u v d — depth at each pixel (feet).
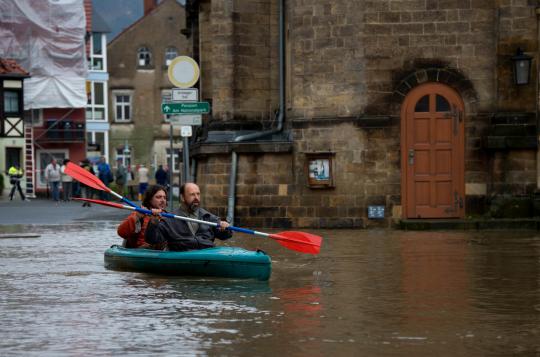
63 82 233.96
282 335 32.12
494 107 83.76
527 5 82.48
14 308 37.70
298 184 85.97
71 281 46.11
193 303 39.01
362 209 84.74
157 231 49.88
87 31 273.33
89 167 174.19
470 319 35.42
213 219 51.06
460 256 58.08
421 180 84.33
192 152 96.58
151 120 311.47
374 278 47.62
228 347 30.12
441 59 83.97
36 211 125.08
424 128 84.28
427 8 83.76
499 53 82.89
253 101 93.71
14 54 228.02
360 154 84.58
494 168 82.79
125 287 43.86
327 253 60.70
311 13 85.10
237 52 93.25
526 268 51.44
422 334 32.42
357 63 84.28
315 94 85.25
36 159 249.75
